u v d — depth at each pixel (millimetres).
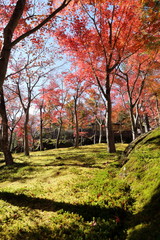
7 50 4422
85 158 11289
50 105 26391
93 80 14328
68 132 43094
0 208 4383
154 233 2184
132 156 5531
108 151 12344
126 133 39219
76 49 10539
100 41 10539
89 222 3219
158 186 3301
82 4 9680
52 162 11469
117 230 2805
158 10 7602
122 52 10500
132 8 9234
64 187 5406
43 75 16750
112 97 22469
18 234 3100
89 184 5250
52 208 4059
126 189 4207
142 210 2994
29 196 5023
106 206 3592
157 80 15711
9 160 12500
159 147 5277
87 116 33125
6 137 12461
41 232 3086
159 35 9969
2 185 7297
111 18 10109
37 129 35375
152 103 24484
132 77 17641
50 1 6309
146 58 12891
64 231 3006
